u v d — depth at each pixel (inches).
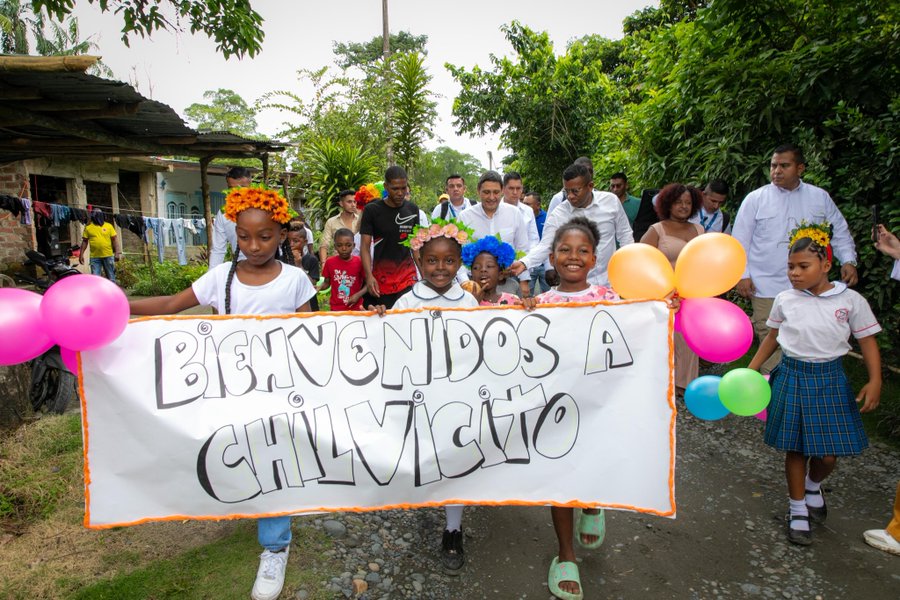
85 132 214.8
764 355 128.6
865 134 176.9
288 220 104.7
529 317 101.4
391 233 198.5
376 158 458.0
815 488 123.9
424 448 100.7
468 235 113.2
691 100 236.5
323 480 99.3
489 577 107.3
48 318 82.7
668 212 184.5
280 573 99.5
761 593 103.1
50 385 173.0
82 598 97.6
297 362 99.7
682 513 130.1
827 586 104.6
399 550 114.8
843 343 115.1
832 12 192.2
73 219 423.2
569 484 99.7
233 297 105.0
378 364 101.1
